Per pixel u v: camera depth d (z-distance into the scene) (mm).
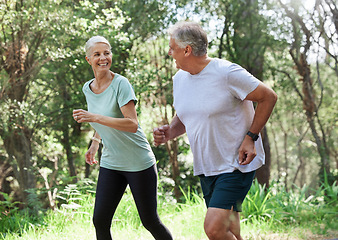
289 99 14781
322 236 3953
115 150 2918
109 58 2906
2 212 4957
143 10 10625
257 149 2607
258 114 2469
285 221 4832
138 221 4668
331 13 7223
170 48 2562
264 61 11203
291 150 17266
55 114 12414
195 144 2631
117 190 2961
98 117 2715
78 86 11875
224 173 2525
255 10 9523
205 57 2559
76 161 15133
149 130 13930
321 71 10812
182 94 2645
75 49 9117
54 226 4445
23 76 8844
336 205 5070
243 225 4410
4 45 8477
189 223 4574
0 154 13430
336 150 12492
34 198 5598
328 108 12180
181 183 13695
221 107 2492
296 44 9234
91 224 4480
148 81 9516
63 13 8148
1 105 8445
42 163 12727
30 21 7879
